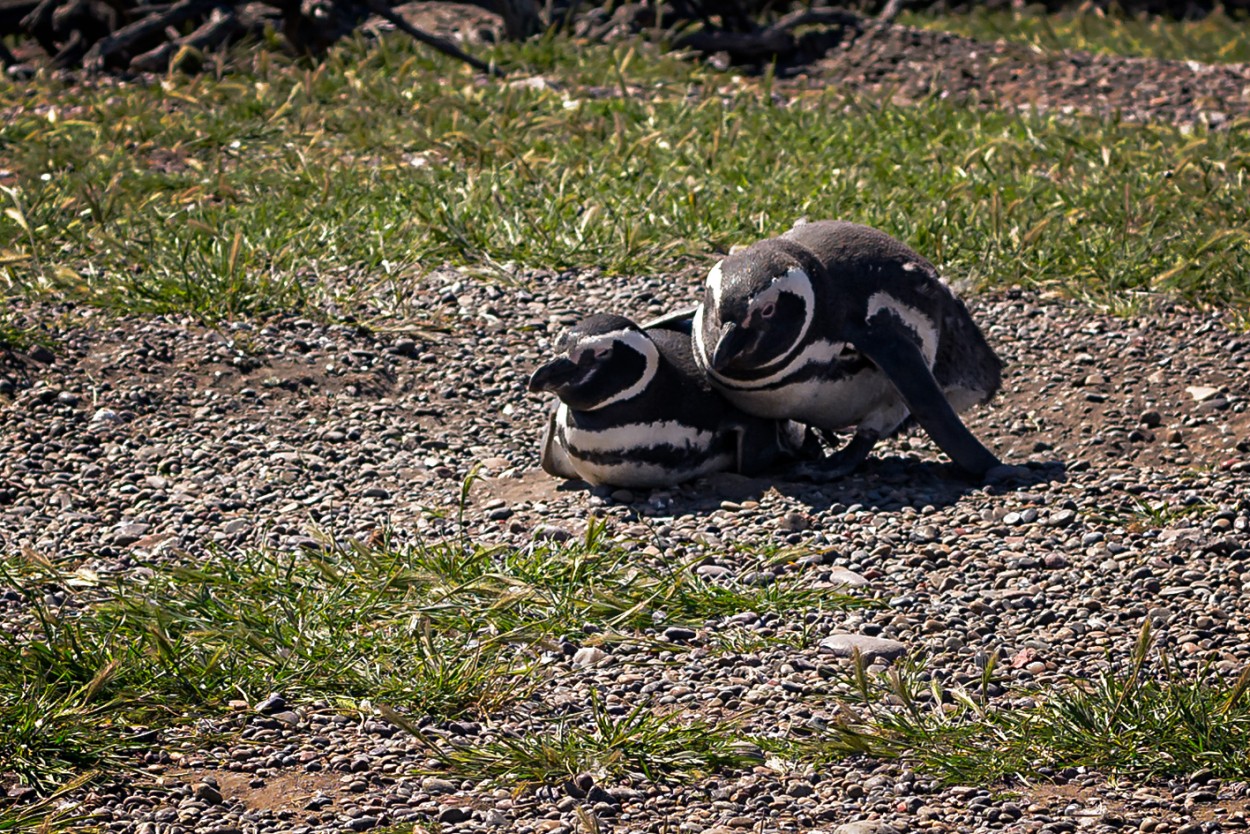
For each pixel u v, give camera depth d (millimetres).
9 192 34250
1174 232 34906
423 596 20047
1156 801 15688
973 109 48906
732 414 24125
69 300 30672
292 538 22469
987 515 22797
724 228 35438
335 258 33531
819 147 43125
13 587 20375
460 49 53531
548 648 19172
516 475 25328
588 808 15711
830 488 24031
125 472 24891
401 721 16641
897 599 20219
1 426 25938
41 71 49562
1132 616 19766
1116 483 24016
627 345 22859
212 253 32625
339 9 54094
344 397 28141
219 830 15125
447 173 38938
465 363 29781
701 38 57438
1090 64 56438
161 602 19641
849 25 60000
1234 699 16750
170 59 52781
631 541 21828
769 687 18141
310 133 42750
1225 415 26906
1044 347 30156
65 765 16125
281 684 17906
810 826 15430
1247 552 21219
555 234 35219
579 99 47031
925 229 34344
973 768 16234
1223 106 50844
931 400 23422
